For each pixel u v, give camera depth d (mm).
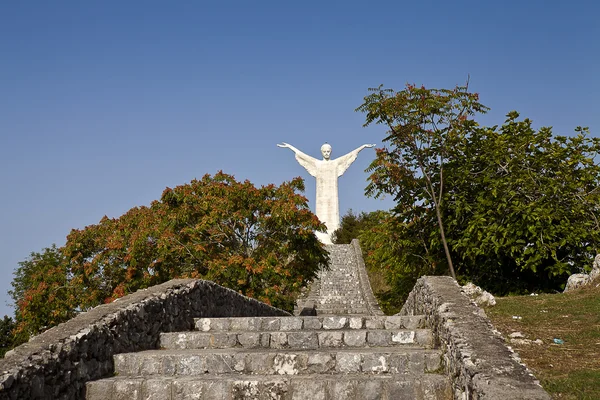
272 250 18875
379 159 17125
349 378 6457
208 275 17453
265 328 8945
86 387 6445
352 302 24766
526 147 16969
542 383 6215
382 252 20828
